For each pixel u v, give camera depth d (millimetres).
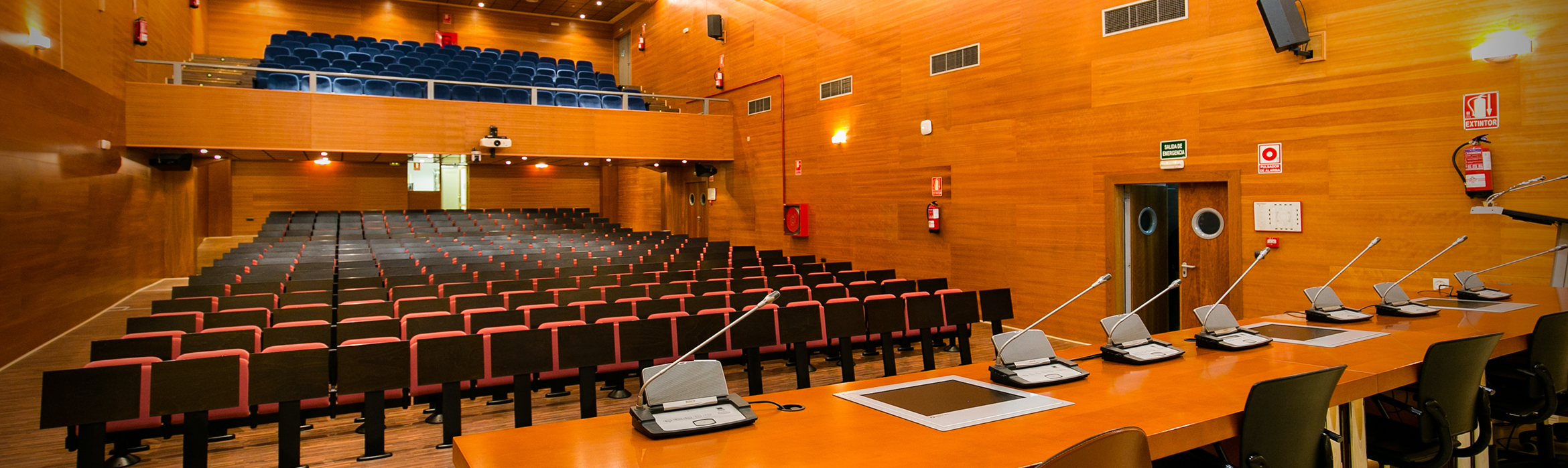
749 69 11969
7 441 4348
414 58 13953
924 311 5555
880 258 9562
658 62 15062
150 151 9648
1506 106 4809
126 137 8867
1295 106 5770
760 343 4828
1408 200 5223
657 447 2025
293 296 6301
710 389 2404
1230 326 3410
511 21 18625
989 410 2324
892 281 7152
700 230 13961
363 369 3750
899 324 5402
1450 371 2662
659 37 15000
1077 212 7211
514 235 13188
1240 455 2160
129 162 9141
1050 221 7473
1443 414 2635
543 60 16875
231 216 15812
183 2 12992
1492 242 4875
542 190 18906
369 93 11141
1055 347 7207
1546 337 3064
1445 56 5062
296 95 9477
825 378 5848
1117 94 6879
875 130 9578
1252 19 6000
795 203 11055
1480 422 2828
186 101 9055
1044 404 2373
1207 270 6504
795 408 2400
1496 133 4848
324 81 10938
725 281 7309
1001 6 7926
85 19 7629
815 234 10688
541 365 4152
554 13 18641
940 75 8648
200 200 14211
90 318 7887
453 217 15641
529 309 5273
